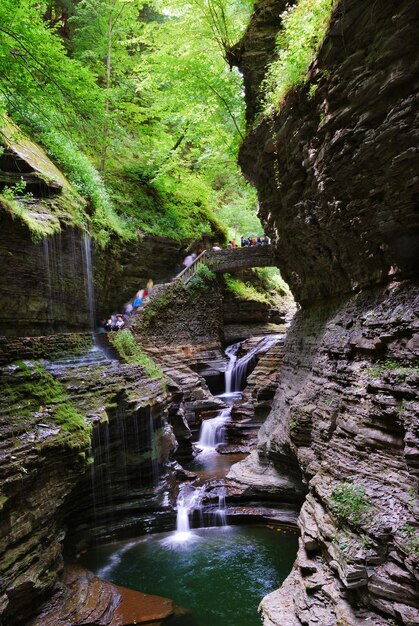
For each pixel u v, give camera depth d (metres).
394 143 7.16
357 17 7.43
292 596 7.46
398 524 6.15
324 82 8.56
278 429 13.04
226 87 19.09
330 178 8.93
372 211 8.45
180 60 18.64
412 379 6.59
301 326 14.62
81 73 9.98
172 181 27.94
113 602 9.12
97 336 15.78
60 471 9.53
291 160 10.88
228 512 12.79
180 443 17.86
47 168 15.62
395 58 6.88
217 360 26.25
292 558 10.66
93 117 11.66
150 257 25.45
